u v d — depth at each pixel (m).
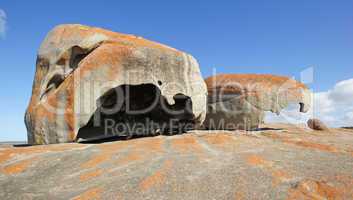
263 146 11.84
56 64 16.62
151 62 16.56
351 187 6.93
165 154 10.54
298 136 15.30
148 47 16.83
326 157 9.62
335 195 6.61
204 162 9.16
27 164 10.22
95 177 8.55
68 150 12.02
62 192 7.73
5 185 8.61
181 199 6.70
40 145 13.86
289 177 7.61
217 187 7.20
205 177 7.82
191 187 7.26
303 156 9.77
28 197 7.58
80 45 16.42
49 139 14.98
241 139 13.70
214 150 11.07
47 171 9.52
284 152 10.47
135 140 14.20
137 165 9.27
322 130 19.47
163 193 7.02
